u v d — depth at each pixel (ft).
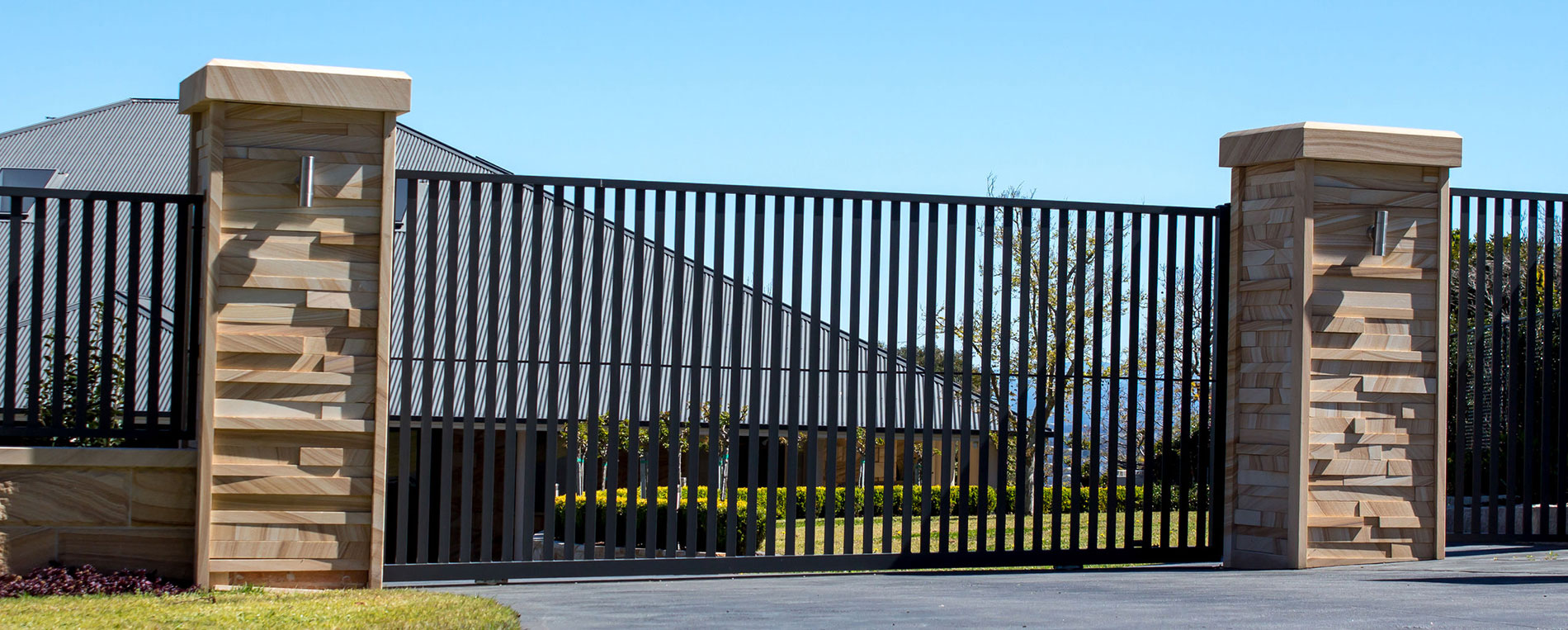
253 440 18.80
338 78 18.72
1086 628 14.12
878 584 19.84
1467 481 36.35
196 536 18.49
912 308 21.53
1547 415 23.57
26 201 50.26
